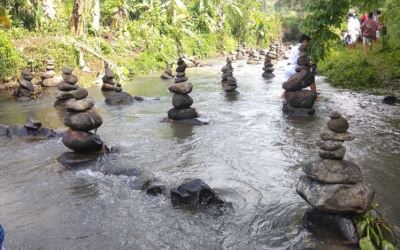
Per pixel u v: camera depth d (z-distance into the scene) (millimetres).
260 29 39625
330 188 4328
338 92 12602
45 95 13445
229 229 4781
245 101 12086
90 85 15664
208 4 31531
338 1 8234
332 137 4402
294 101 10039
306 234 4516
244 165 6766
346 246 4199
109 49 19953
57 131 9031
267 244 4430
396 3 8188
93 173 6590
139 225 4949
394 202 5184
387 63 13953
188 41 27812
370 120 9211
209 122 9578
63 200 5676
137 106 11727
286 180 6102
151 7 26125
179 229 4820
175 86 9656
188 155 7328
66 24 20719
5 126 9117
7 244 4578
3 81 14469
